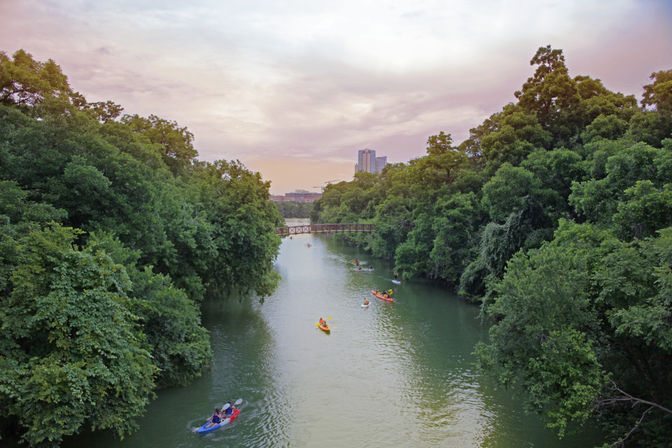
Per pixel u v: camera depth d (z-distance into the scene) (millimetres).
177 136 46812
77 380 14023
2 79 22141
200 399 23031
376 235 78125
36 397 13422
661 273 14094
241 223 35594
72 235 16406
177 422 20703
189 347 23672
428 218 55344
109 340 16062
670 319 14281
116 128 27625
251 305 43281
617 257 16453
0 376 13141
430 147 60812
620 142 28016
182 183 42125
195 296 30922
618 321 16062
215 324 36625
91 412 15156
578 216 31516
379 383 25547
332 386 25094
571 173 33188
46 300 14367
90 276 16062
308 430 20391
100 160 22719
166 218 28797
